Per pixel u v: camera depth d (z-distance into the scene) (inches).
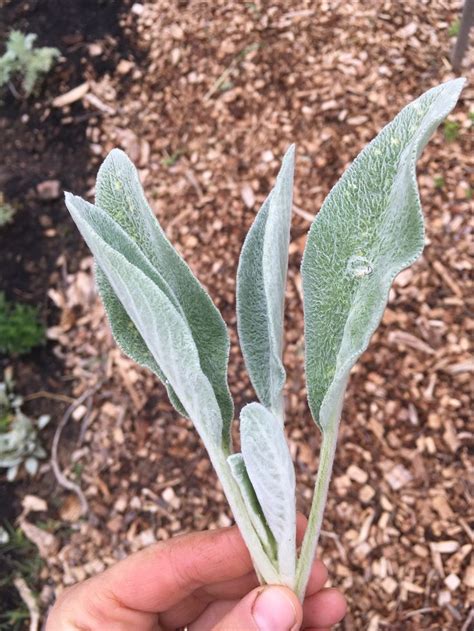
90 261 18.6
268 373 6.1
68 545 15.7
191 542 9.0
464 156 17.1
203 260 17.5
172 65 20.6
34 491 16.4
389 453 14.8
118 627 9.2
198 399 5.3
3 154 20.5
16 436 16.3
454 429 14.7
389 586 13.7
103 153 19.9
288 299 16.4
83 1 22.5
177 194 18.6
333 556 14.1
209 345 6.0
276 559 6.2
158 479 15.9
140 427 16.4
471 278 16.0
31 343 17.6
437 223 16.6
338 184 5.6
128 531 15.5
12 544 15.9
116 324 6.0
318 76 19.1
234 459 5.5
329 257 5.6
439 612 13.3
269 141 18.6
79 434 16.8
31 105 21.1
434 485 14.4
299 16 20.3
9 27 22.6
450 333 15.5
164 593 9.1
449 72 18.4
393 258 4.4
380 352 15.6
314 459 15.0
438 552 13.8
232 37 20.5
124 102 20.6
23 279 18.7
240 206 17.9
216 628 7.2
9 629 15.1
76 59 21.5
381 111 18.2
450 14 19.6
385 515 14.3
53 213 19.4
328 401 5.1
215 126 19.3
